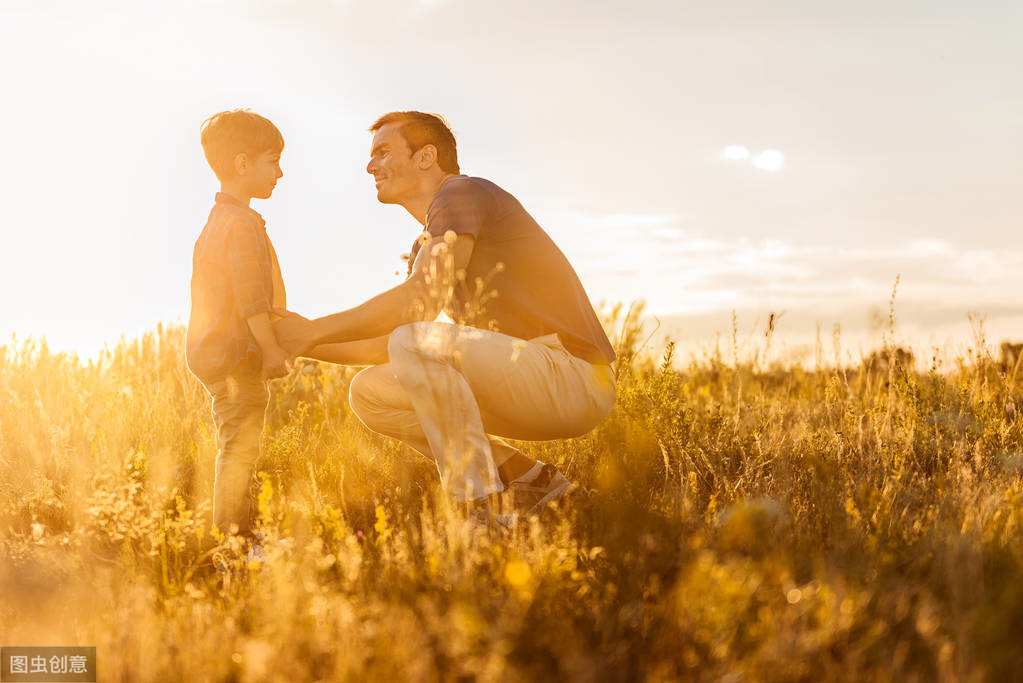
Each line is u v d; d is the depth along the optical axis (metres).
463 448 3.06
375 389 3.50
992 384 5.10
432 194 3.62
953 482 3.48
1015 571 2.33
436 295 3.15
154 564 2.80
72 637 2.23
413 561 2.52
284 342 3.22
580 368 3.36
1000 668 1.85
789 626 1.96
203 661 2.01
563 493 3.39
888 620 2.15
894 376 5.05
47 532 3.44
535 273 3.38
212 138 3.38
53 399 5.42
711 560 2.23
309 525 2.90
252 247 3.21
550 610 2.12
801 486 3.44
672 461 3.75
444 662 1.96
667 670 1.90
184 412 5.38
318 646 1.97
